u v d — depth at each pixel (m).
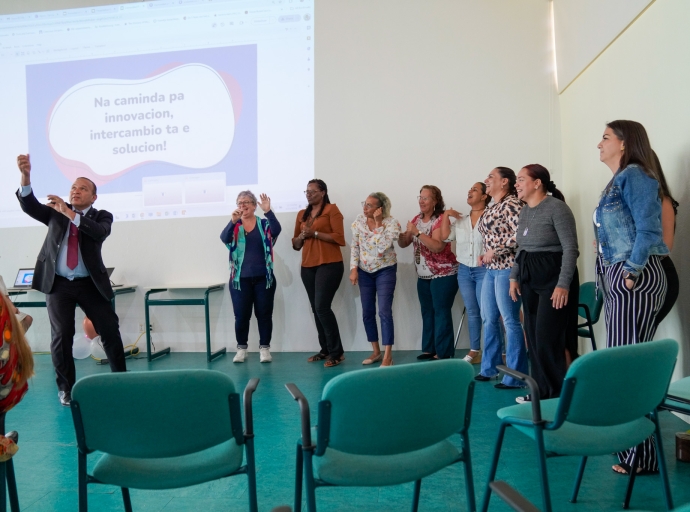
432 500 1.91
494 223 3.21
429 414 1.34
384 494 1.97
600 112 3.49
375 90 4.54
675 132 2.49
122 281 4.78
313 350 4.64
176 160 4.69
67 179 4.79
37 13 4.82
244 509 1.89
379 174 4.55
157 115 4.70
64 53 4.79
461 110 4.48
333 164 4.58
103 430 1.31
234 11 4.62
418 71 4.50
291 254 4.62
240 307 4.25
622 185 1.97
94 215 3.23
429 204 4.04
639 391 1.44
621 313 1.96
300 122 4.59
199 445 1.35
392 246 4.01
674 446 2.29
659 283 1.93
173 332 4.80
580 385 1.39
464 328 4.52
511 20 4.42
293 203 4.60
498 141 4.45
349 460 1.45
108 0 4.75
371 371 1.27
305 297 4.63
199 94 4.66
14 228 4.85
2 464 1.33
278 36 4.59
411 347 4.56
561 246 2.60
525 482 2.02
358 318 4.60
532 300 2.65
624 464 2.08
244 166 4.63
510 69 4.43
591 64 3.64
